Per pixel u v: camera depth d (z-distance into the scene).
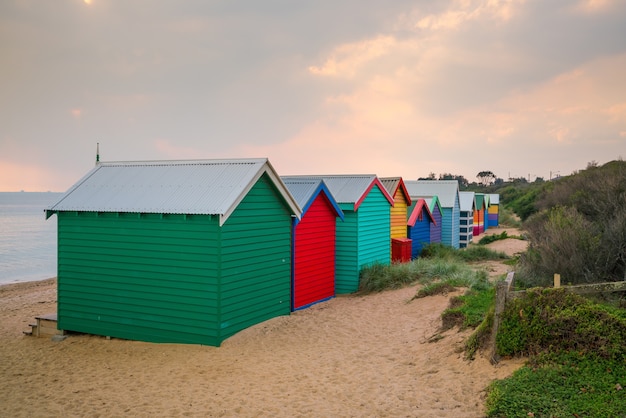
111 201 11.80
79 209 11.88
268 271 12.20
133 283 11.42
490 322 8.21
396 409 6.93
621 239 12.32
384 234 18.83
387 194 18.64
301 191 14.42
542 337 7.31
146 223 11.19
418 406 6.95
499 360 7.63
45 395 8.62
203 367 9.29
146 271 11.23
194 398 7.86
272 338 10.96
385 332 11.21
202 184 11.42
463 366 8.02
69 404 8.06
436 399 7.09
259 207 11.79
